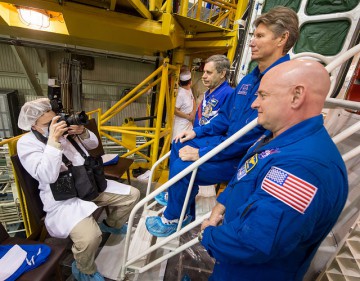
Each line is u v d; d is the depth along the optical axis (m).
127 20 1.73
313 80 0.56
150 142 2.79
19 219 3.11
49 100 1.44
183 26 2.26
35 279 1.06
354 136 1.19
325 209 0.57
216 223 0.98
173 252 1.22
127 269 1.45
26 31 2.25
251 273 0.76
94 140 1.85
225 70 1.66
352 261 0.98
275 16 0.91
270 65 0.97
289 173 0.55
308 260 0.73
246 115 1.07
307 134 0.59
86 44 2.95
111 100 4.75
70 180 1.41
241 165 0.83
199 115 1.94
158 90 3.21
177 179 1.06
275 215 0.54
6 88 4.10
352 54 0.83
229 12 3.21
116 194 1.78
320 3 1.45
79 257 1.38
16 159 1.32
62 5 1.54
